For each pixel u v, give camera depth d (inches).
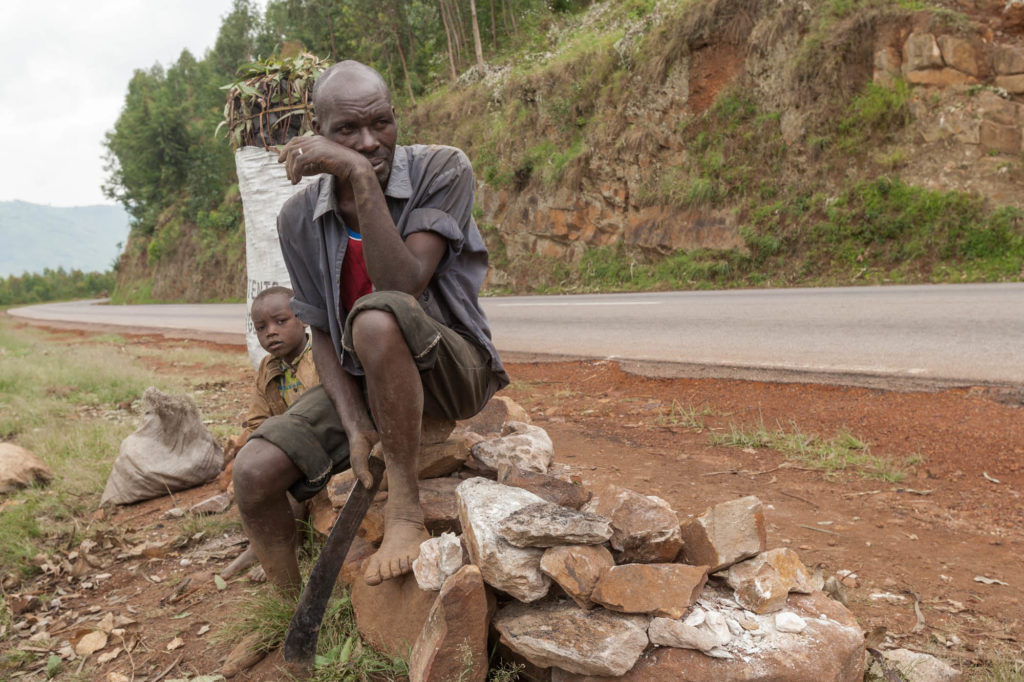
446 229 86.7
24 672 97.8
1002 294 359.6
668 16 738.2
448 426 106.3
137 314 1261.1
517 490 86.7
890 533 116.8
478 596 73.7
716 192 652.1
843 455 157.5
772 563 77.7
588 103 806.5
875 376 213.9
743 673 68.6
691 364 265.9
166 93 2085.4
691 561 80.8
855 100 586.9
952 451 153.9
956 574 101.6
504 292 824.3
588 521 75.0
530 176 833.5
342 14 1408.7
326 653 89.0
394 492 86.7
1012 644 83.9
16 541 140.9
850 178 573.6
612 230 745.0
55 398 319.0
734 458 161.6
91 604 117.0
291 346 117.8
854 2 604.7
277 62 177.6
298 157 79.7
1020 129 522.0
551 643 71.1
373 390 81.3
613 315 446.6
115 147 2155.5
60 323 1217.4
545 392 258.2
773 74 636.7
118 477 167.2
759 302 427.5
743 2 660.7
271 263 177.9
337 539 84.9
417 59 1321.4
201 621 106.2
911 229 532.1
